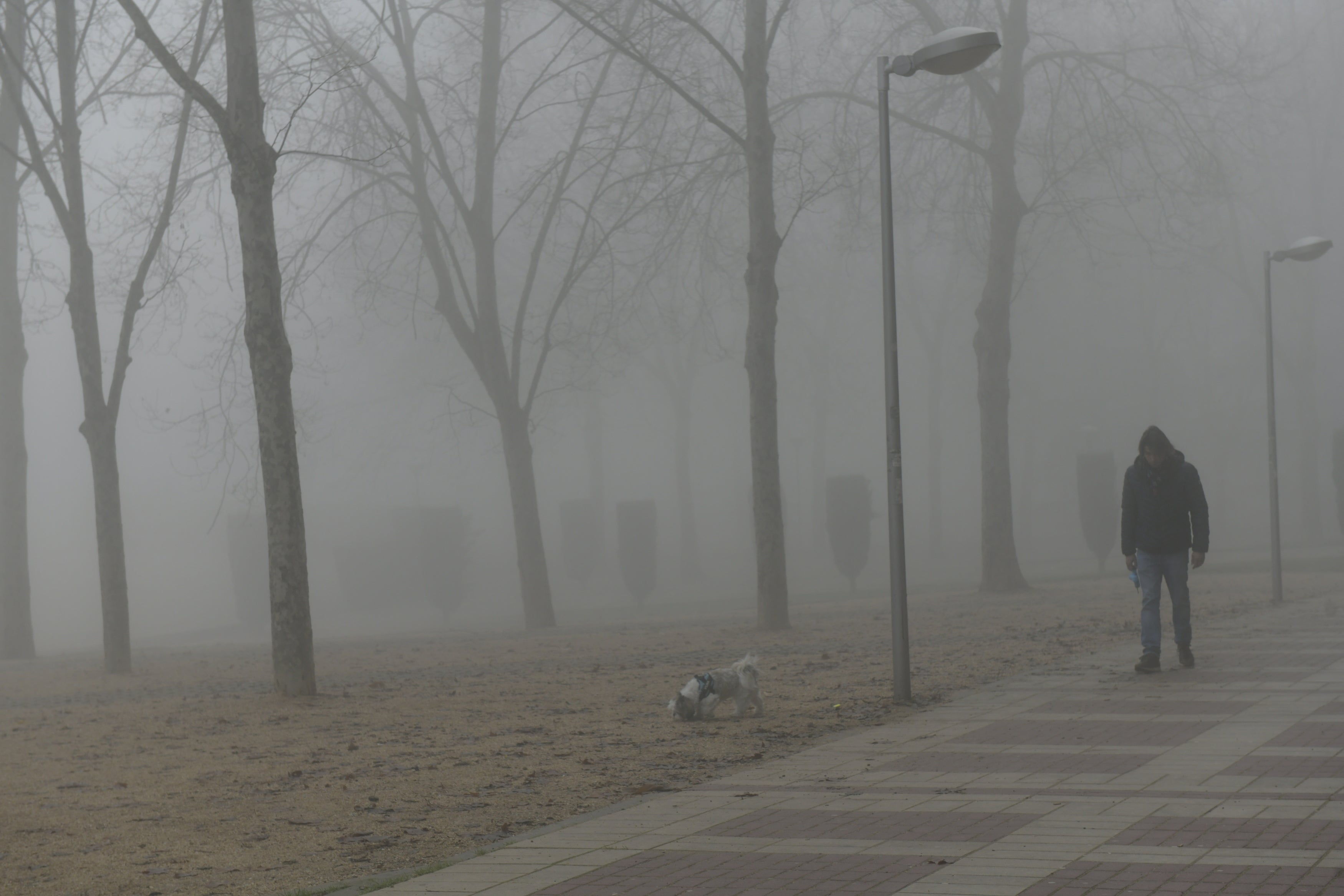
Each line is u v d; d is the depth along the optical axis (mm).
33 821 7324
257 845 6469
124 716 12570
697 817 6551
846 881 5137
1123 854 5355
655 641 18875
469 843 6316
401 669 16266
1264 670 11586
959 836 5863
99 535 18250
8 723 12523
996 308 26016
